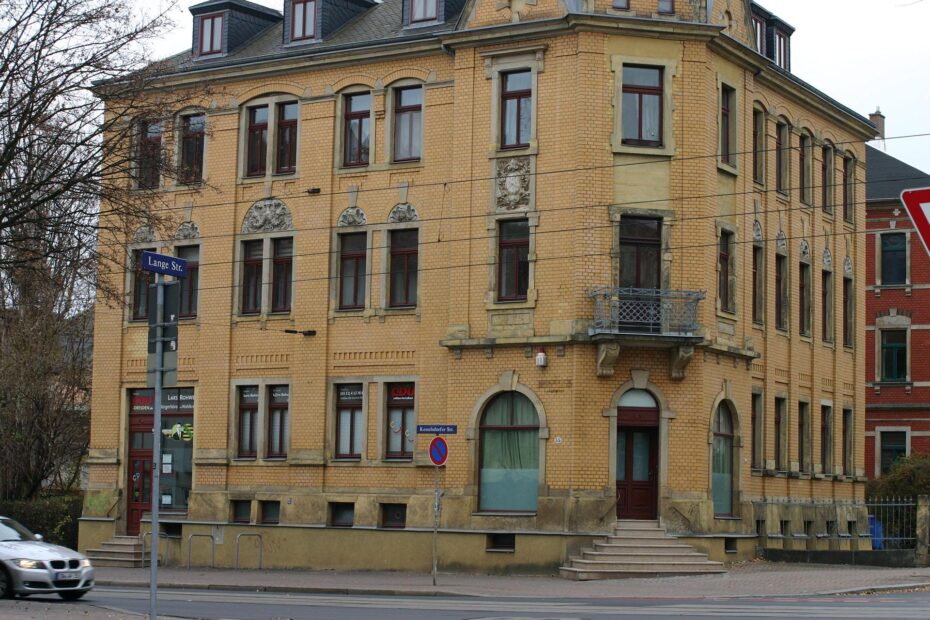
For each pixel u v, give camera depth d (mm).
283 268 39094
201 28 41219
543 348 34219
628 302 33688
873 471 56750
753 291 38656
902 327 57000
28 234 26094
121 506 40625
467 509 34906
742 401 36844
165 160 27203
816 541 41406
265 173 39344
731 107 37156
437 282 36500
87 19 25594
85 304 50625
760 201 39094
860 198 46219
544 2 34906
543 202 34656
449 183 36500
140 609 24594
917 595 27219
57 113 25453
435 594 29031
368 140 38062
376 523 36656
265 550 38031
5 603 24531
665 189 34594
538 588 29844
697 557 33188
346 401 37844
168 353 18781
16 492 50125
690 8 35000
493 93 35531
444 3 37469
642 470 34344
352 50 37875
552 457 33875
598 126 34312
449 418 35469
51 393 49469
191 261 40531
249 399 39281
